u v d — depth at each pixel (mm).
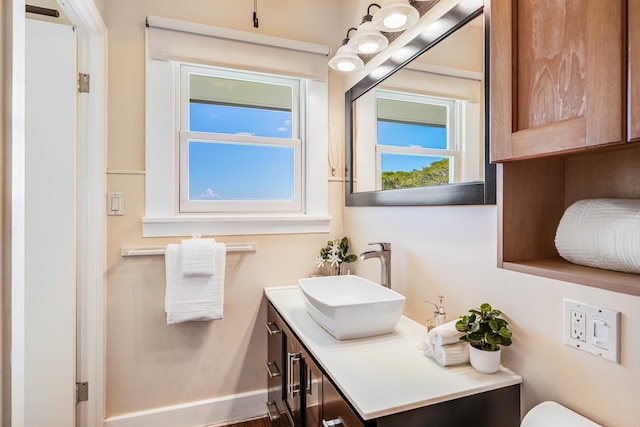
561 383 873
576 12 662
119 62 1721
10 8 706
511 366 1013
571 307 848
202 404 1871
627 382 736
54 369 1579
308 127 2072
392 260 1621
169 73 1798
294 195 2105
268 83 2047
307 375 1211
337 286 1666
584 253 776
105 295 1704
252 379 1970
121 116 1725
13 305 714
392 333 1285
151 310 1783
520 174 914
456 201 1199
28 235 1542
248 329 1956
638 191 772
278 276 2010
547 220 941
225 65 1855
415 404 849
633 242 671
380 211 1730
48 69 1551
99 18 1589
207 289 1733
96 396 1668
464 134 1167
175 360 1833
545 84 729
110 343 1727
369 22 1440
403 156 1531
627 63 572
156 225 1776
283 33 2008
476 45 1116
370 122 1823
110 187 1706
